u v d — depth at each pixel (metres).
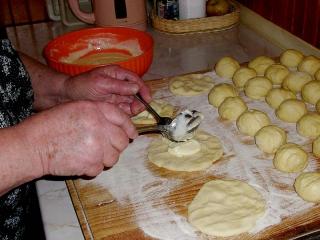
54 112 0.71
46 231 0.86
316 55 1.41
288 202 0.87
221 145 1.05
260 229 0.80
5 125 0.83
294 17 1.50
